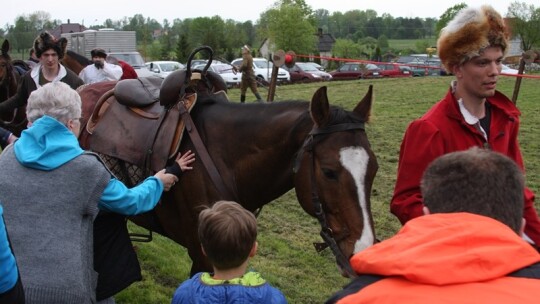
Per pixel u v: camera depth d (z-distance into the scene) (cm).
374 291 146
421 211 272
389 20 9444
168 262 535
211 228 234
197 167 339
